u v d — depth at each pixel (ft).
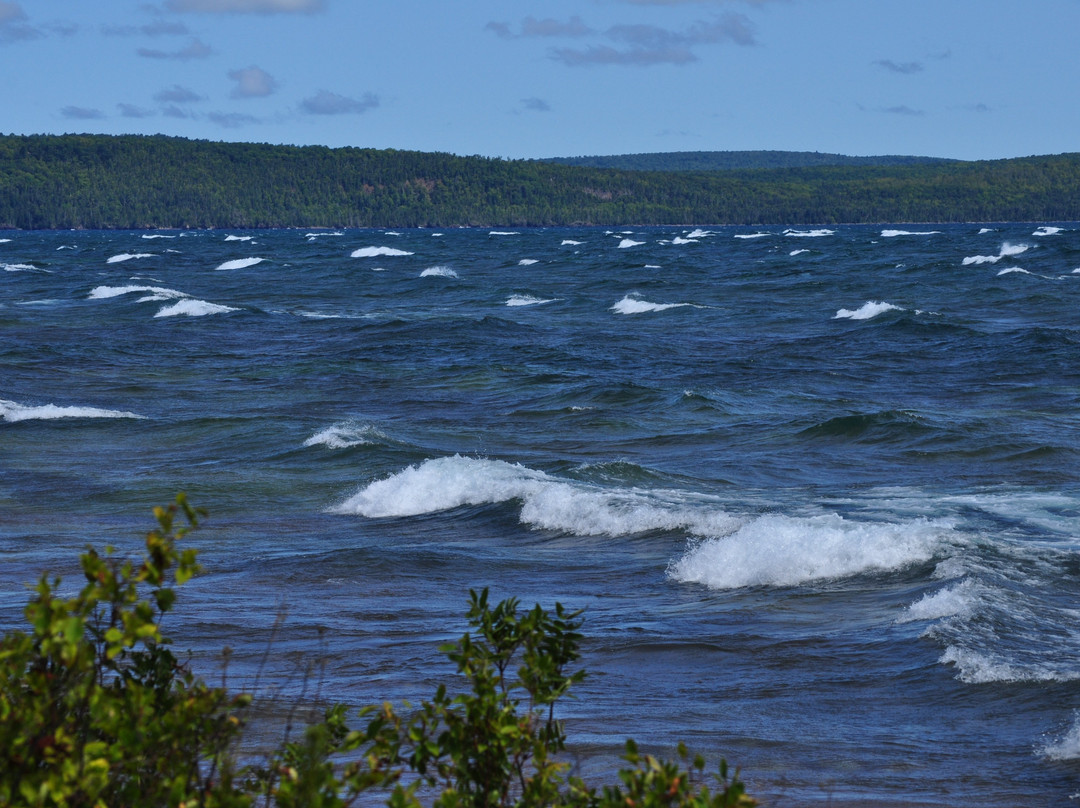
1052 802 65.62
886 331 421.59
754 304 560.20
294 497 188.44
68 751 32.19
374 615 116.98
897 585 120.57
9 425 251.39
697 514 157.99
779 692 89.51
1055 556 126.41
